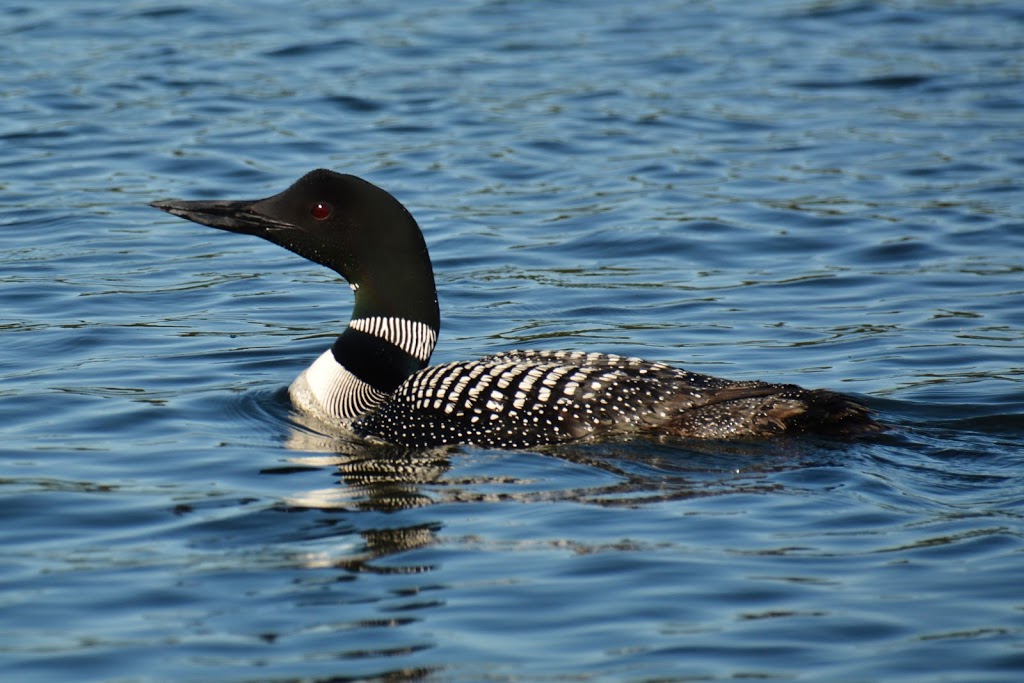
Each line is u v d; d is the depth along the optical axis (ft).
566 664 24.64
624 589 27.30
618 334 45.06
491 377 35.68
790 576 27.76
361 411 37.22
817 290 49.19
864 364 42.06
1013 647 25.03
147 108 69.36
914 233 54.44
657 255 52.85
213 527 30.35
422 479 33.06
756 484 32.09
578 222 56.03
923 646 25.13
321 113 69.41
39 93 70.85
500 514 30.89
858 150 65.10
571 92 73.36
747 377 41.14
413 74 75.87
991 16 88.99
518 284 49.78
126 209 57.06
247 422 37.37
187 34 82.33
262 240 54.90
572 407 34.73
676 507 31.01
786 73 77.51
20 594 27.17
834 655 24.91
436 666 24.61
